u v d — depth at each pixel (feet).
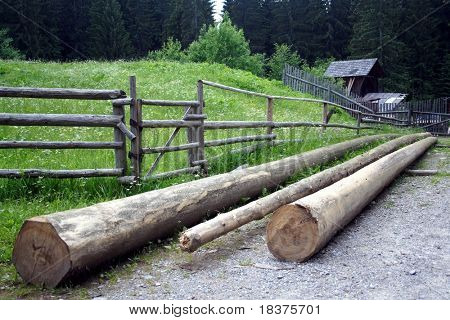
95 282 11.30
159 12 217.15
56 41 152.25
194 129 21.53
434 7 159.12
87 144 17.74
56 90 17.35
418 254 13.00
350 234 14.90
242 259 12.82
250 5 212.64
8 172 16.79
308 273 11.69
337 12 205.26
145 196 13.55
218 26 117.91
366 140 35.27
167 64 70.85
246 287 10.90
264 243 14.20
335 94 75.82
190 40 195.21
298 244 12.46
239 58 116.06
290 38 203.41
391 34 157.69
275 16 209.26
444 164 28.76
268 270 11.96
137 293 10.67
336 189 14.55
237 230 15.55
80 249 10.63
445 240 14.25
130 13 195.72
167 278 11.51
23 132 26.20
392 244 13.88
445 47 156.97
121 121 18.06
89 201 16.55
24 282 11.03
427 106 80.33
